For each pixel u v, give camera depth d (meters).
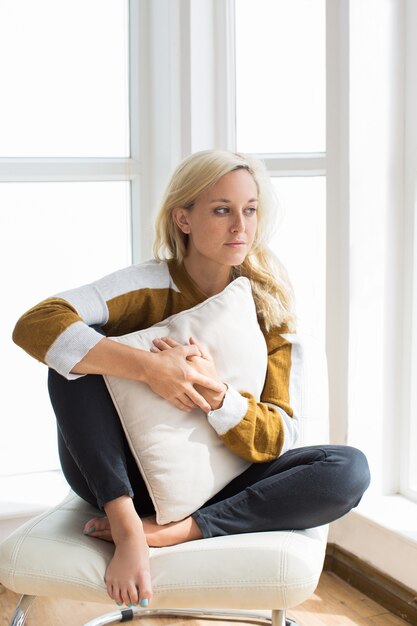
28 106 2.46
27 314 1.62
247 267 1.82
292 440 1.66
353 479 1.54
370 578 2.21
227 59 2.35
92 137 2.53
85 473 1.52
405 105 2.22
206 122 2.37
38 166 2.45
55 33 2.46
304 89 2.43
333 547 2.35
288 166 2.41
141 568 1.42
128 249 2.59
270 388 1.70
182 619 2.05
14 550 1.48
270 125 2.46
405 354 2.30
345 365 2.25
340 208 2.23
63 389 1.57
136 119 2.53
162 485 1.54
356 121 2.18
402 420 2.32
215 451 1.60
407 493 2.32
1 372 2.50
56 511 1.66
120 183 2.55
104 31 2.51
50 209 2.49
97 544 1.51
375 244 2.24
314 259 2.44
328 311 2.28
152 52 2.46
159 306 1.76
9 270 2.48
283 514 1.53
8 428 2.52
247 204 1.70
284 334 1.77
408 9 2.19
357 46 2.16
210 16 2.34
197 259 1.78
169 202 1.76
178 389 1.56
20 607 1.54
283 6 2.42
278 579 1.42
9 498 2.34
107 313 1.70
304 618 2.08
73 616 2.10
